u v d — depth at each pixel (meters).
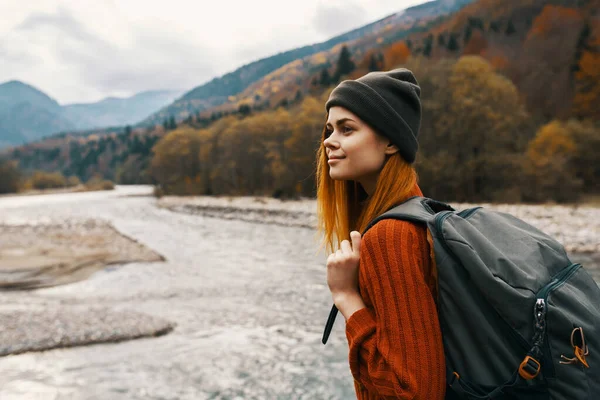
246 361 6.67
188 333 8.09
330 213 1.13
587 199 32.72
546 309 0.70
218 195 67.25
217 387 5.80
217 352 7.07
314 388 5.70
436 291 0.80
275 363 6.57
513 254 0.80
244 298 10.76
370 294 0.81
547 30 64.50
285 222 30.78
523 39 83.62
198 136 78.50
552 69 59.91
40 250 18.88
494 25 90.25
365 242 0.83
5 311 9.42
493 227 0.87
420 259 0.79
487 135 33.31
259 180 63.50
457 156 35.28
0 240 22.22
